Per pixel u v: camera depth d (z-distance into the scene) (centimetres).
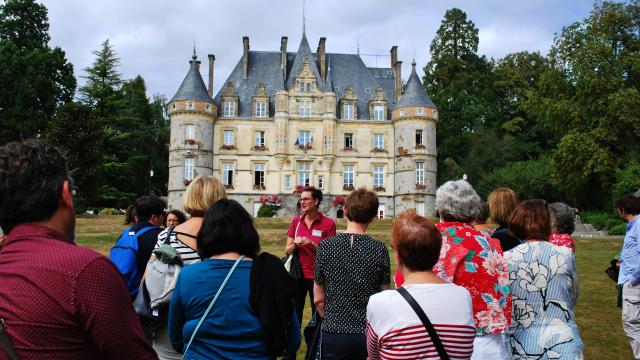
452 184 490
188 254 479
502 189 603
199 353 355
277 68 5622
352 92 5466
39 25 5706
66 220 268
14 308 228
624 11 3869
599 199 4875
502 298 445
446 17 6712
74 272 234
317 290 516
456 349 337
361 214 527
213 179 521
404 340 337
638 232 675
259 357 356
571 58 3903
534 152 6303
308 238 709
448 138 6209
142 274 561
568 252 476
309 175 5322
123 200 6059
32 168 251
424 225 367
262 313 354
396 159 5359
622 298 705
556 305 461
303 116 5347
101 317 232
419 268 369
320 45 5500
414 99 5288
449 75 6569
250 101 5425
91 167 4381
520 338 462
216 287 359
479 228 551
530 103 4353
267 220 4097
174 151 5122
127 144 6694
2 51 5097
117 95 6488
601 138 3791
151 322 482
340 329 482
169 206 5084
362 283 488
